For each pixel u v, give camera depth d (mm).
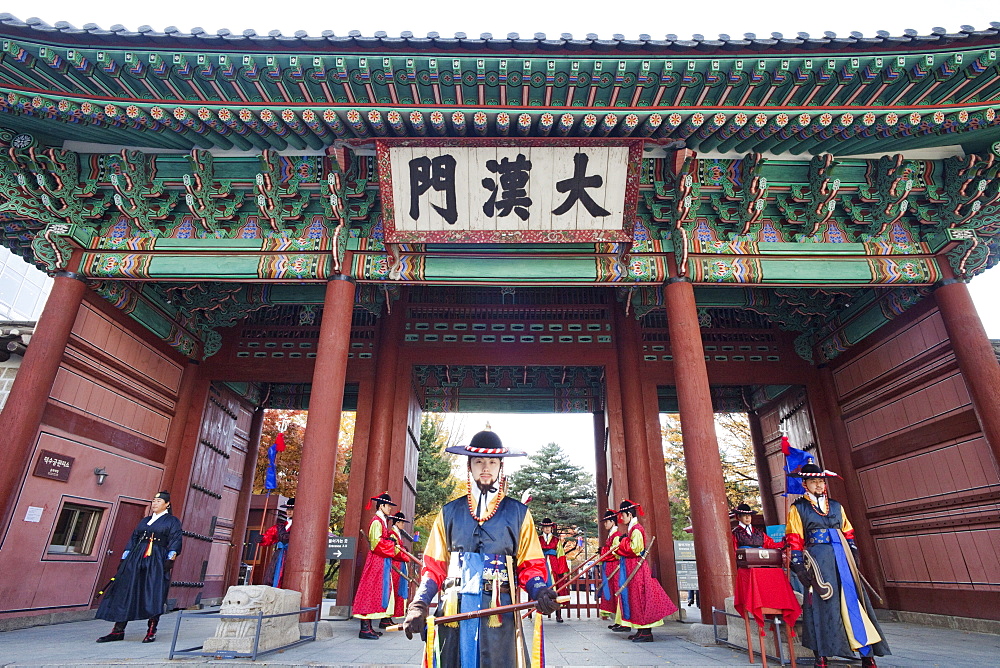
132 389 12203
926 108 9133
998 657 7137
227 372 14602
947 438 11008
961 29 8266
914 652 7574
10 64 8664
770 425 16875
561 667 6305
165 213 10992
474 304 15336
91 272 10680
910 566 11836
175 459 13406
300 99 9133
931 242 10992
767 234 11109
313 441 9461
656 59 8453
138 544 8203
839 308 13961
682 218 10703
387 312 15117
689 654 7414
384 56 8398
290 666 6129
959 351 10414
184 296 13336
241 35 8211
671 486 35938
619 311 14992
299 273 10711
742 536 10375
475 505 3729
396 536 8867
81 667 5984
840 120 9281
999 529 9914
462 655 3350
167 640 8141
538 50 8414
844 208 11086
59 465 10227
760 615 6234
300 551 8797
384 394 14109
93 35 8211
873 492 12953
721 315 15484
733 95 9008
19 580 9422
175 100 9102
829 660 6617
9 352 11820
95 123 9570
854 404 13578
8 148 10164
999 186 10328
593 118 9266
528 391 18609
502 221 10492
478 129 9414
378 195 10984
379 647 7730
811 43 8250
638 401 14031
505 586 3531
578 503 44125
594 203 10336
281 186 10727
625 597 9047
